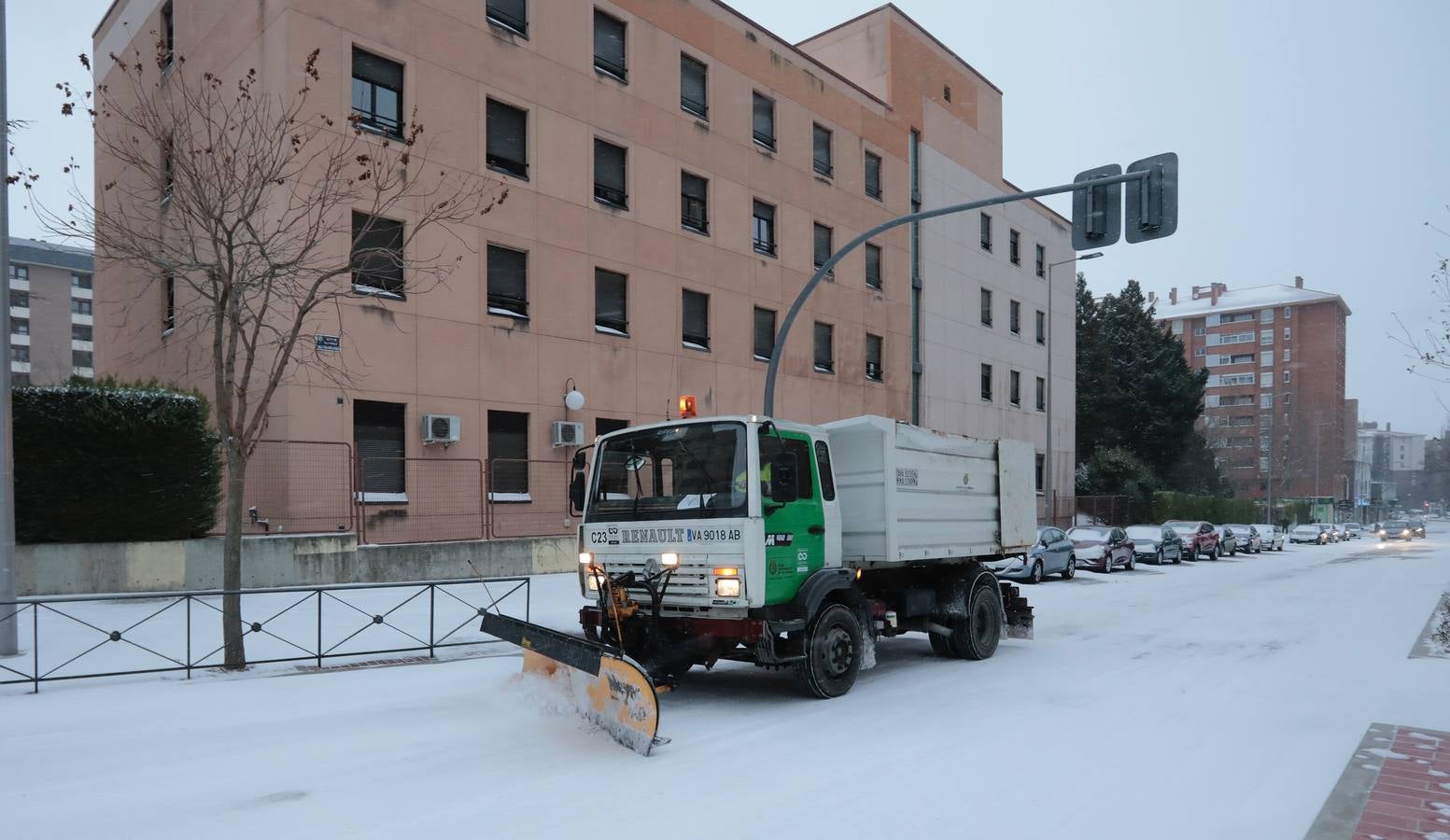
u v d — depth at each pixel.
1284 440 80.12
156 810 5.35
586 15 21.50
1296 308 98.50
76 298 73.50
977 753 6.58
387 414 17.45
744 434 7.87
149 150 19.17
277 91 16.16
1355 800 5.45
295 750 6.63
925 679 9.52
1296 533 54.44
